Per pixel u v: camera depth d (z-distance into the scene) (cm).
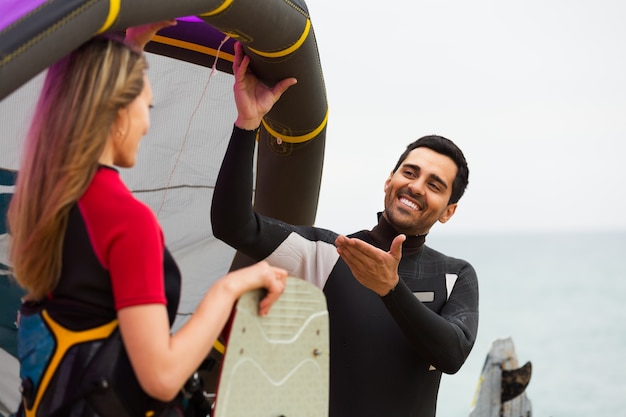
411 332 293
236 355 226
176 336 204
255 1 288
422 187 326
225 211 306
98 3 219
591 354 3272
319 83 356
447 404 2416
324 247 331
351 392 314
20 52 204
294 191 402
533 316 4272
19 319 216
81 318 204
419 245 335
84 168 203
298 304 240
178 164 409
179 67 399
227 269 425
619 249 8862
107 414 202
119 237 200
